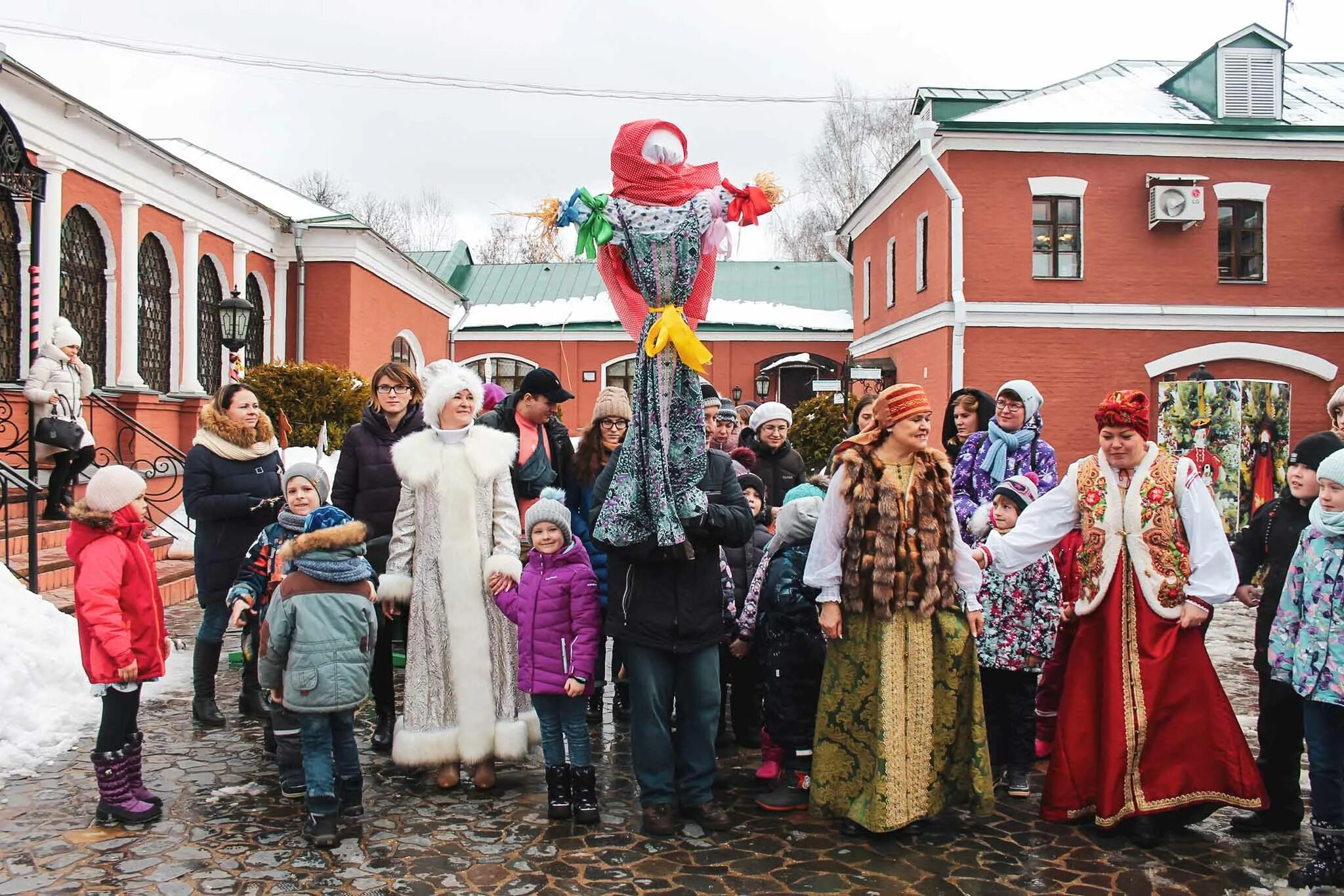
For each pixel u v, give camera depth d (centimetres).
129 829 405
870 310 2392
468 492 470
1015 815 441
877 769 401
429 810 438
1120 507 420
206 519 536
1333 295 1808
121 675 396
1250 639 815
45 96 1074
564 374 3095
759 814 440
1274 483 1366
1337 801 369
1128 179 1778
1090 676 427
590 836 411
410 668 462
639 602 416
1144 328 1783
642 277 409
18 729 493
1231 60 1836
